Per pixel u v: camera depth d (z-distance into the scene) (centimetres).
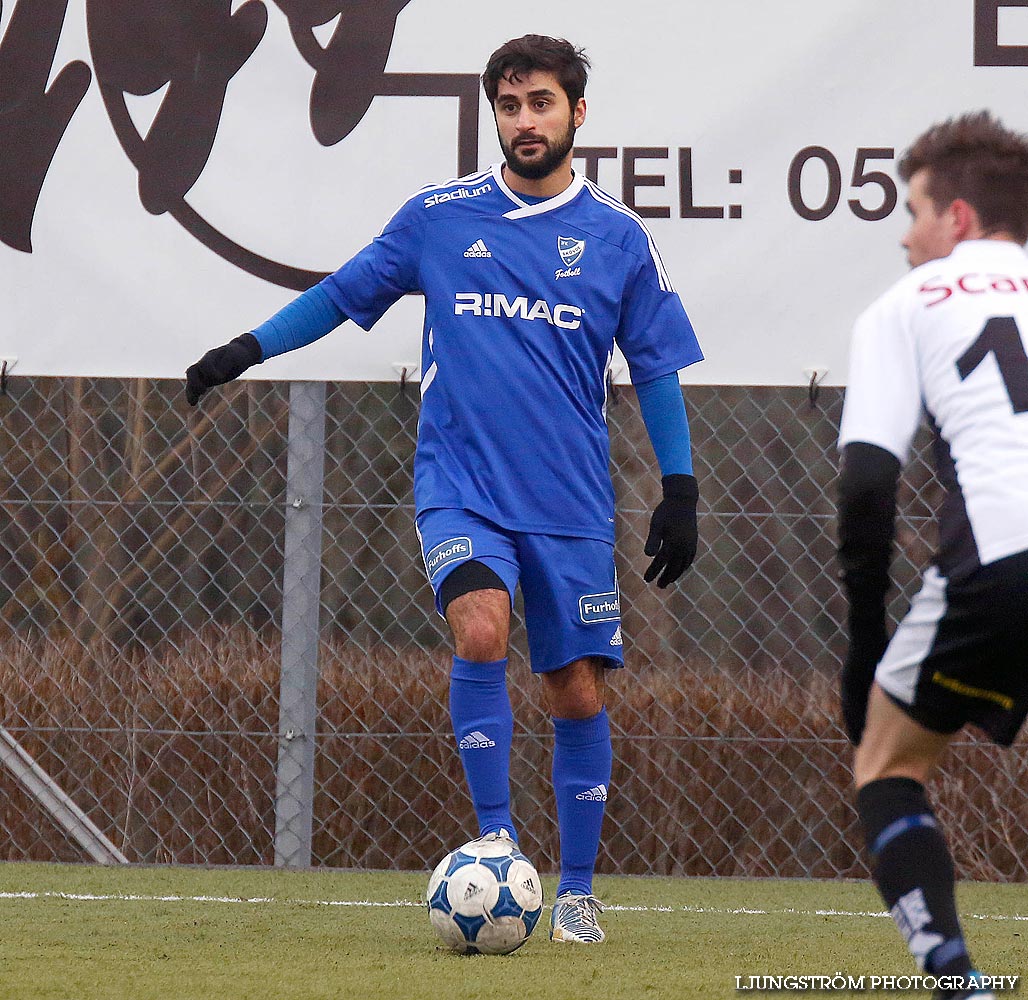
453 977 866
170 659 2247
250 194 1628
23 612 2680
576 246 1137
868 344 678
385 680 2178
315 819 2067
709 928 1243
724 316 1595
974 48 1600
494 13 1625
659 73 1609
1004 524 625
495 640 1048
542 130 1117
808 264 1596
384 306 1173
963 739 1964
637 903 1468
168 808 2117
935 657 645
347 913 1306
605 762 1144
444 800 2114
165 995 784
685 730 2103
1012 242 703
